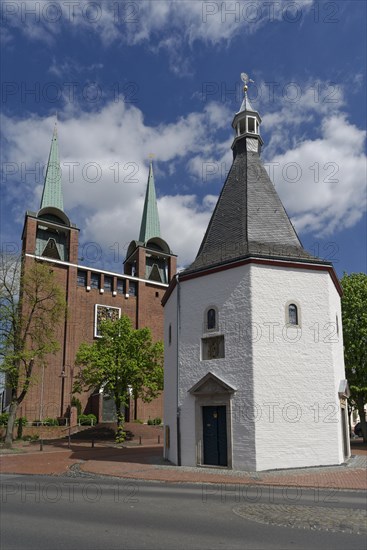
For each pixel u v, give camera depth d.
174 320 22.42
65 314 35.12
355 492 13.19
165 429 23.00
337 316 21.95
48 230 49.44
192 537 7.75
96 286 49.94
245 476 16.23
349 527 8.66
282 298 19.47
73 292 47.16
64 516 9.46
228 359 19.14
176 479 15.85
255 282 19.22
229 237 21.91
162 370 34.41
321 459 18.28
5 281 32.75
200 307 20.70
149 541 7.44
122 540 7.48
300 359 19.03
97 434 38.97
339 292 23.19
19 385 32.34
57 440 36.28
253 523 8.95
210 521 9.08
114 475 17.20
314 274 20.30
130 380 33.78
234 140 25.81
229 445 18.25
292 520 9.25
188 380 20.33
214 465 18.78
